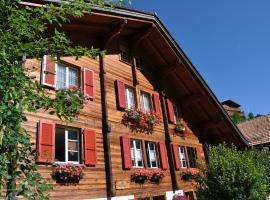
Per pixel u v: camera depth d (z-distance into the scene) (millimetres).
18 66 4383
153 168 14297
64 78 11727
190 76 17453
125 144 12836
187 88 18484
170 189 14945
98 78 13008
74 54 5348
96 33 13484
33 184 3982
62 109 4688
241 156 12461
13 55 4461
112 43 14625
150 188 13625
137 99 14891
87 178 10781
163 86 17609
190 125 19219
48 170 9539
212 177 12070
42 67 10594
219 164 12062
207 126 20016
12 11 4742
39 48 4844
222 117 19344
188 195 16516
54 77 10852
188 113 19484
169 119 16781
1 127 3883
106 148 11898
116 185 11766
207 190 12070
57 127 10594
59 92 4758
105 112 12406
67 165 10133
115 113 13172
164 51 16484
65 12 5332
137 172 13016
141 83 15734
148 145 14742
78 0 5250
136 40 15547
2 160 3801
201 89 18031
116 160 12258
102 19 12586
